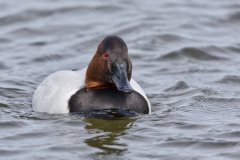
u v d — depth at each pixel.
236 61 17.41
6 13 20.69
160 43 18.64
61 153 10.86
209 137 11.66
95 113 12.59
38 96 13.32
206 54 17.75
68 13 20.98
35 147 11.16
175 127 12.25
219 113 13.17
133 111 12.73
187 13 21.03
